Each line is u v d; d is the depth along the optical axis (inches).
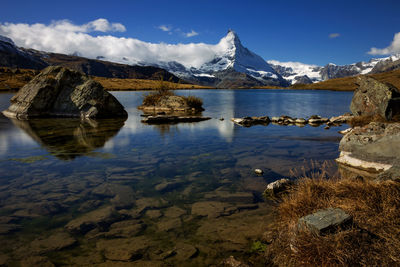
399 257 116.7
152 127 627.5
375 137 345.7
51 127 618.5
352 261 117.7
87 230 170.6
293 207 167.8
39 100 828.0
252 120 741.3
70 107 851.4
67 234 165.5
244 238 161.0
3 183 253.1
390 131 364.5
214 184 252.7
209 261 139.9
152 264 136.9
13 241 156.7
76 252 146.9
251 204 208.7
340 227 132.9
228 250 149.5
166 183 255.6
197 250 149.5
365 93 712.4
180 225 177.6
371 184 172.9
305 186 192.2
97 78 6358.3
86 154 364.2
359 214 146.4
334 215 140.6
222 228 173.3
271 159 340.5
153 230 171.3
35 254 144.4
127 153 371.6
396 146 294.7
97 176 275.3
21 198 219.0
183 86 7091.5
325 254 122.6
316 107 1328.7
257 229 171.0
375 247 123.2
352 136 369.4
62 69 892.0
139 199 219.1
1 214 190.9
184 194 229.6
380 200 157.0
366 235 128.9
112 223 179.6
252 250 149.1
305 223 139.3
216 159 340.8
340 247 122.6
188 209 201.5
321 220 136.7
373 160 297.0
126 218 187.2
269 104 1555.1
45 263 136.7
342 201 163.0
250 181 259.3
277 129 599.5
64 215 190.5
